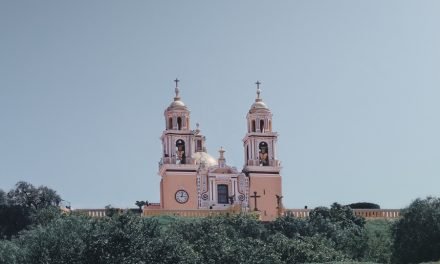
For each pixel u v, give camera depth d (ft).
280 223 368.07
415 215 328.90
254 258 300.61
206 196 477.36
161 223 368.89
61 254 275.80
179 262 278.26
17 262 277.64
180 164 479.00
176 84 497.46
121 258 271.08
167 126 487.61
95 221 293.23
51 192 400.06
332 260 311.47
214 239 307.99
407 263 326.03
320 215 383.65
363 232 366.63
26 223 371.97
